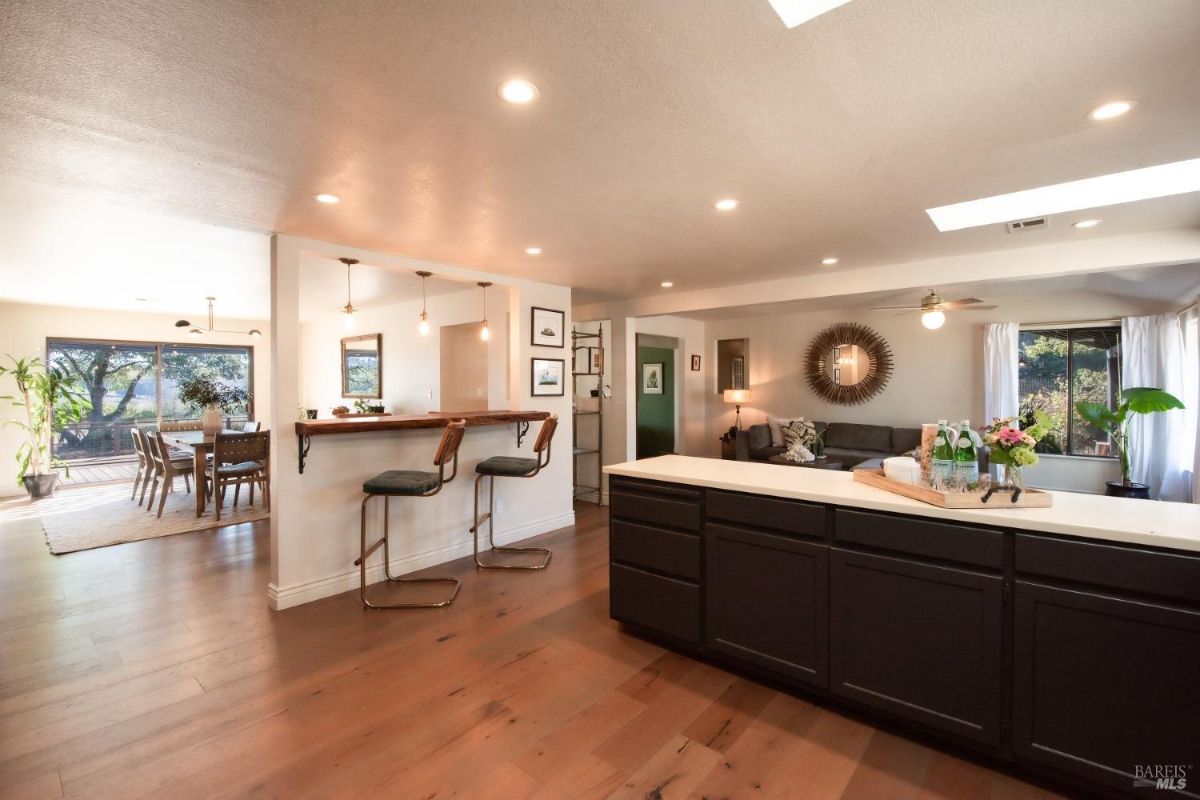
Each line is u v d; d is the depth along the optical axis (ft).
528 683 7.63
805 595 7.09
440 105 5.51
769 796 5.49
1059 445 18.52
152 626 9.43
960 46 4.56
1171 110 5.67
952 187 7.88
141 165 6.97
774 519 7.34
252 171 7.18
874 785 5.65
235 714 6.88
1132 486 15.46
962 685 5.98
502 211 8.93
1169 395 14.26
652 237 10.55
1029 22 4.24
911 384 21.63
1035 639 5.56
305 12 4.03
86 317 22.45
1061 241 10.77
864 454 20.94
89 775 5.76
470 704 7.12
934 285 12.74
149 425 24.47
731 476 8.41
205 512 17.52
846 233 10.27
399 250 11.53
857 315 22.95
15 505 18.79
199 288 17.08
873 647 6.56
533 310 15.07
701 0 3.96
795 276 14.42
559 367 15.90
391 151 6.59
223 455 16.60
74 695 7.30
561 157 6.81
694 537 8.18
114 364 23.66
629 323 18.66
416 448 12.47
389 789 5.57
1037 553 5.54
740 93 5.33
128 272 14.49
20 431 20.65
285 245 10.23
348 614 9.97
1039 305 18.69
